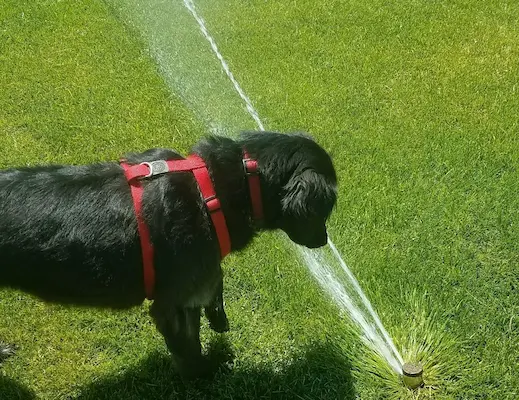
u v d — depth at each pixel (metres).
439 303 1.73
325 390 1.58
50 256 1.28
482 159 2.13
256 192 1.31
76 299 1.37
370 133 2.27
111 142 2.36
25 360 1.71
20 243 1.27
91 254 1.28
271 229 1.38
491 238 1.89
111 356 1.71
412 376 1.53
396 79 2.53
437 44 2.71
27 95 2.63
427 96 2.42
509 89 2.42
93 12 3.16
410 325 1.69
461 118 2.30
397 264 1.82
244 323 1.74
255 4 3.12
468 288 1.76
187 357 1.52
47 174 1.33
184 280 1.33
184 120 2.43
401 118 2.33
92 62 2.80
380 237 1.90
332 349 1.65
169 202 1.27
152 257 1.29
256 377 1.62
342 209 1.98
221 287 1.54
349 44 2.77
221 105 2.48
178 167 1.30
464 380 1.56
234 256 1.89
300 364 1.63
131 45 2.88
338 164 2.15
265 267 1.86
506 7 2.91
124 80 2.67
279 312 1.75
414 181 2.07
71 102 2.57
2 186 1.30
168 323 1.42
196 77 2.65
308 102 2.45
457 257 1.84
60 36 2.99
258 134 1.35
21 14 3.17
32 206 1.28
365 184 2.07
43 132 2.43
